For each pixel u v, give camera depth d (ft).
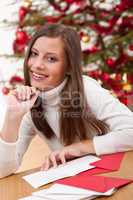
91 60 6.98
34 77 3.98
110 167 3.61
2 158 3.65
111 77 7.12
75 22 7.15
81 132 4.42
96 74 7.12
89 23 7.16
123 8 6.93
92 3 7.09
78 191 3.07
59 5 7.39
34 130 4.60
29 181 3.41
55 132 4.56
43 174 3.56
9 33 10.25
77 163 3.78
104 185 3.16
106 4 7.07
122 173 3.46
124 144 4.07
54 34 3.91
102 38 7.19
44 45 3.86
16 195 3.12
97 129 4.42
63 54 3.93
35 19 7.30
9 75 10.28
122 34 7.09
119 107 4.36
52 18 7.27
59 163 3.84
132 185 3.18
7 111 3.79
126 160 3.80
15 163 3.76
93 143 4.07
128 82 7.10
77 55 4.08
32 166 5.79
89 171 3.54
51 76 3.95
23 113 3.83
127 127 4.17
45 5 7.61
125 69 7.07
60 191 3.10
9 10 9.63
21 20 7.53
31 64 3.95
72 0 7.19
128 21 7.00
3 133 3.77
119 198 2.97
